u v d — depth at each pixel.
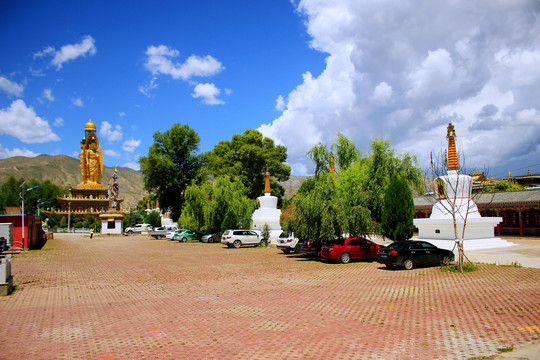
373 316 10.09
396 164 28.75
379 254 19.36
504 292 12.41
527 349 7.17
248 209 44.72
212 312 11.12
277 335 8.67
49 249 37.81
